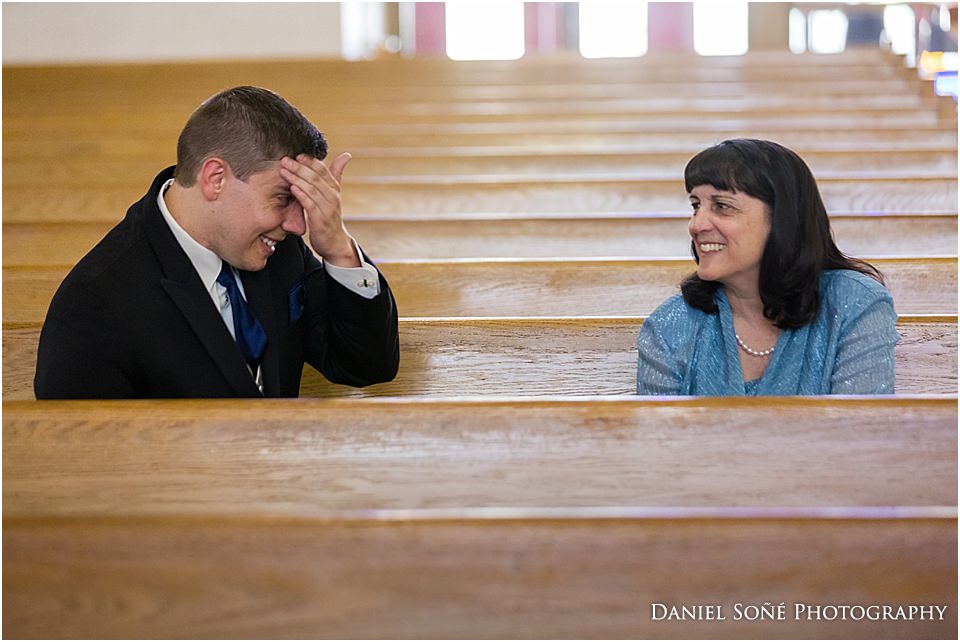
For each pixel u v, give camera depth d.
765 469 1.38
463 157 4.19
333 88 5.86
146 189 3.64
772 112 5.14
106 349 1.72
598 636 1.10
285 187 1.76
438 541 1.11
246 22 7.60
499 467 1.39
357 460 1.40
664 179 3.60
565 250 3.00
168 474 1.41
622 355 2.12
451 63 6.30
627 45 10.23
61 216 3.61
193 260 1.79
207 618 1.10
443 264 2.48
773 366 1.86
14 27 7.16
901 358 2.10
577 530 1.11
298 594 1.10
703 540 1.11
